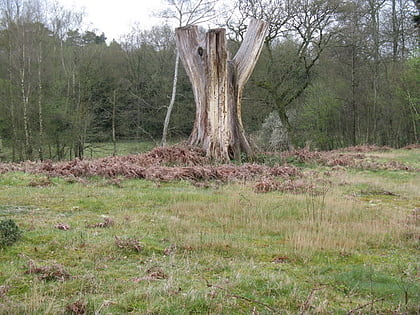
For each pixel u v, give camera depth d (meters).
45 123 32.75
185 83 38.50
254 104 32.88
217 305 4.37
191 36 19.16
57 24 34.59
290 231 7.77
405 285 5.20
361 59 35.94
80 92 35.12
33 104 32.47
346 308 4.49
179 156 17.41
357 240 7.33
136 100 39.09
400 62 35.91
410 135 37.47
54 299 4.40
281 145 29.09
